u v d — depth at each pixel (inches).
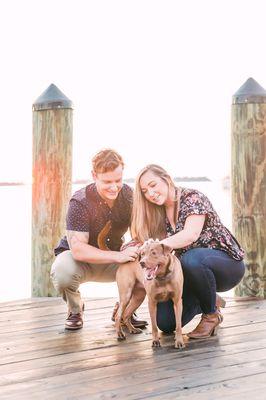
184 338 148.6
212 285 147.6
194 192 150.2
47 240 207.9
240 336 149.9
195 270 145.9
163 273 136.7
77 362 130.2
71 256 160.9
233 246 152.5
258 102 201.5
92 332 157.6
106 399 107.1
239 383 114.1
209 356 132.3
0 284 297.4
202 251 148.4
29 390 112.8
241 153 203.6
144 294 152.7
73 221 155.3
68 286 159.2
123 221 159.0
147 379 117.4
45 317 177.2
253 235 203.9
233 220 206.8
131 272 147.8
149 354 135.1
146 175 146.9
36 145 208.2
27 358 134.0
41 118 207.0
